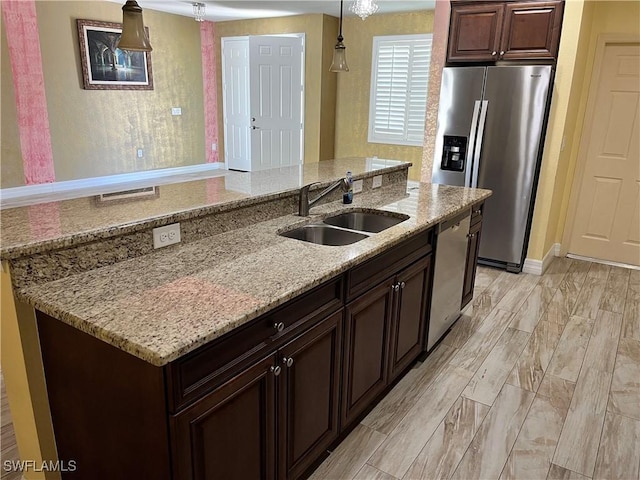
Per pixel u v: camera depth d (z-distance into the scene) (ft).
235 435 4.61
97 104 21.06
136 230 5.54
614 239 14.61
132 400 4.18
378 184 10.68
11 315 4.79
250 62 21.95
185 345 3.71
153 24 22.94
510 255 13.69
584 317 10.94
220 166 28.02
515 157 12.88
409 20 20.57
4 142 18.17
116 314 4.18
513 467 6.37
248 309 4.33
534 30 12.21
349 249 6.17
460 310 10.40
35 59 18.47
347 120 23.50
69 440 5.11
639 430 7.13
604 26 13.30
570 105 12.67
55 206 6.27
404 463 6.41
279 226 7.21
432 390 8.07
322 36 22.00
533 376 8.52
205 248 6.09
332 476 6.16
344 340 6.15
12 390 5.26
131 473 4.53
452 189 10.75
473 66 13.30
